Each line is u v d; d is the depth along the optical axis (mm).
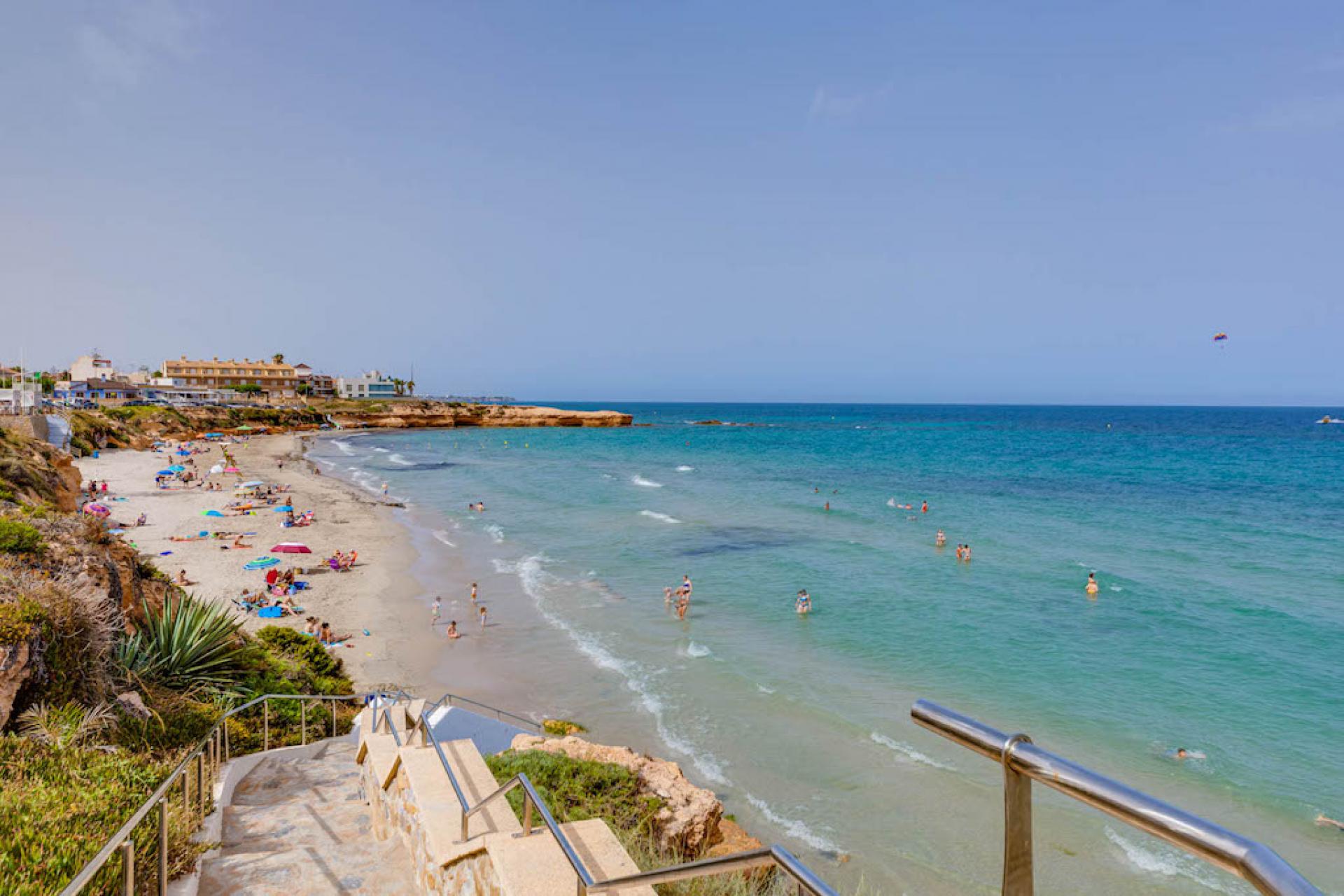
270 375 182000
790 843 15008
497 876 4727
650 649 26500
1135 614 30188
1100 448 120562
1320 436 151250
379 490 68562
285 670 15727
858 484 74375
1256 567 38719
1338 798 16531
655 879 3371
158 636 12852
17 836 5441
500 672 24422
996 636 27594
